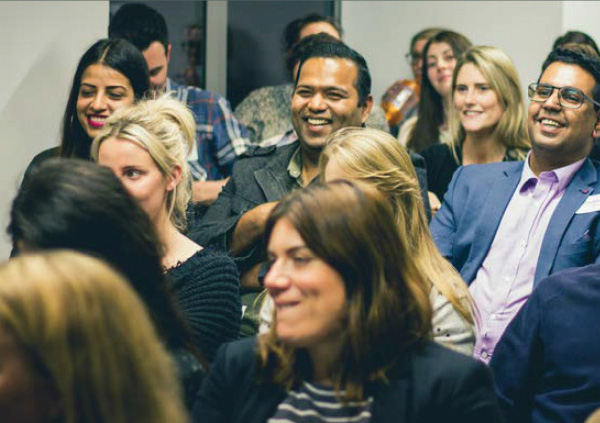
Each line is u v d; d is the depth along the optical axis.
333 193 2.18
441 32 5.98
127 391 1.64
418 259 2.94
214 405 2.36
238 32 6.85
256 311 3.60
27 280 1.59
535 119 3.75
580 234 3.61
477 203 3.86
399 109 6.52
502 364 3.02
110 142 3.01
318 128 4.03
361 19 7.23
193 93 5.34
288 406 2.25
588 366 2.88
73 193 2.25
